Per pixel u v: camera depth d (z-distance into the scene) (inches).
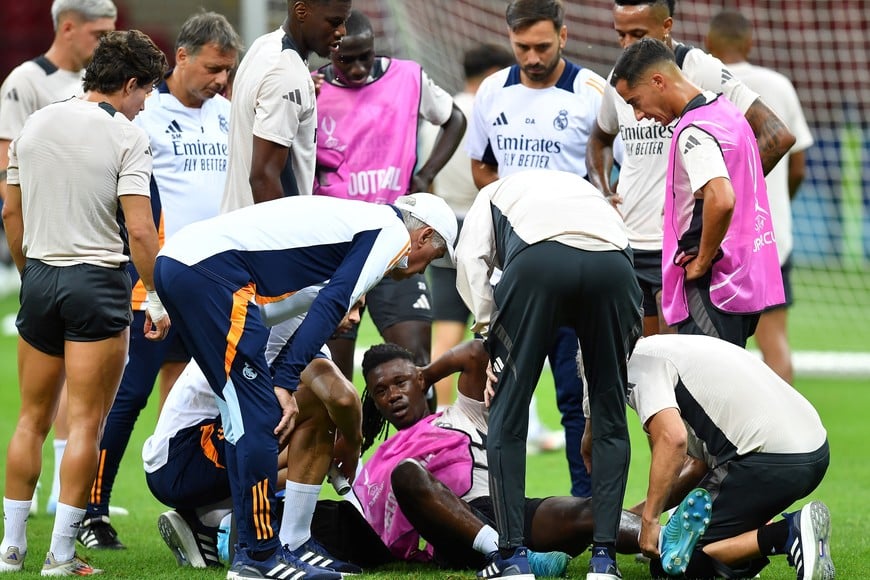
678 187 666.8
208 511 677.3
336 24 667.4
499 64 1126.4
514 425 568.7
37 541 739.4
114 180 620.4
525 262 558.3
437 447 667.4
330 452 619.2
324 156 833.5
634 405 606.2
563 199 578.9
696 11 2053.4
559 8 836.6
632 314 567.5
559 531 615.8
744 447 594.6
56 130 616.4
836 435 1185.4
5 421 1222.3
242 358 560.7
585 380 591.8
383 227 585.0
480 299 598.5
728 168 657.6
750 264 670.5
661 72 658.2
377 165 836.6
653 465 585.9
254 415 562.3
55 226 617.0
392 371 689.6
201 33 810.2
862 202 2258.9
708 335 672.4
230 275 565.3
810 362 1590.8
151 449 663.1
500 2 1863.9
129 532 781.9
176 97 834.2
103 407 634.2
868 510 850.8
